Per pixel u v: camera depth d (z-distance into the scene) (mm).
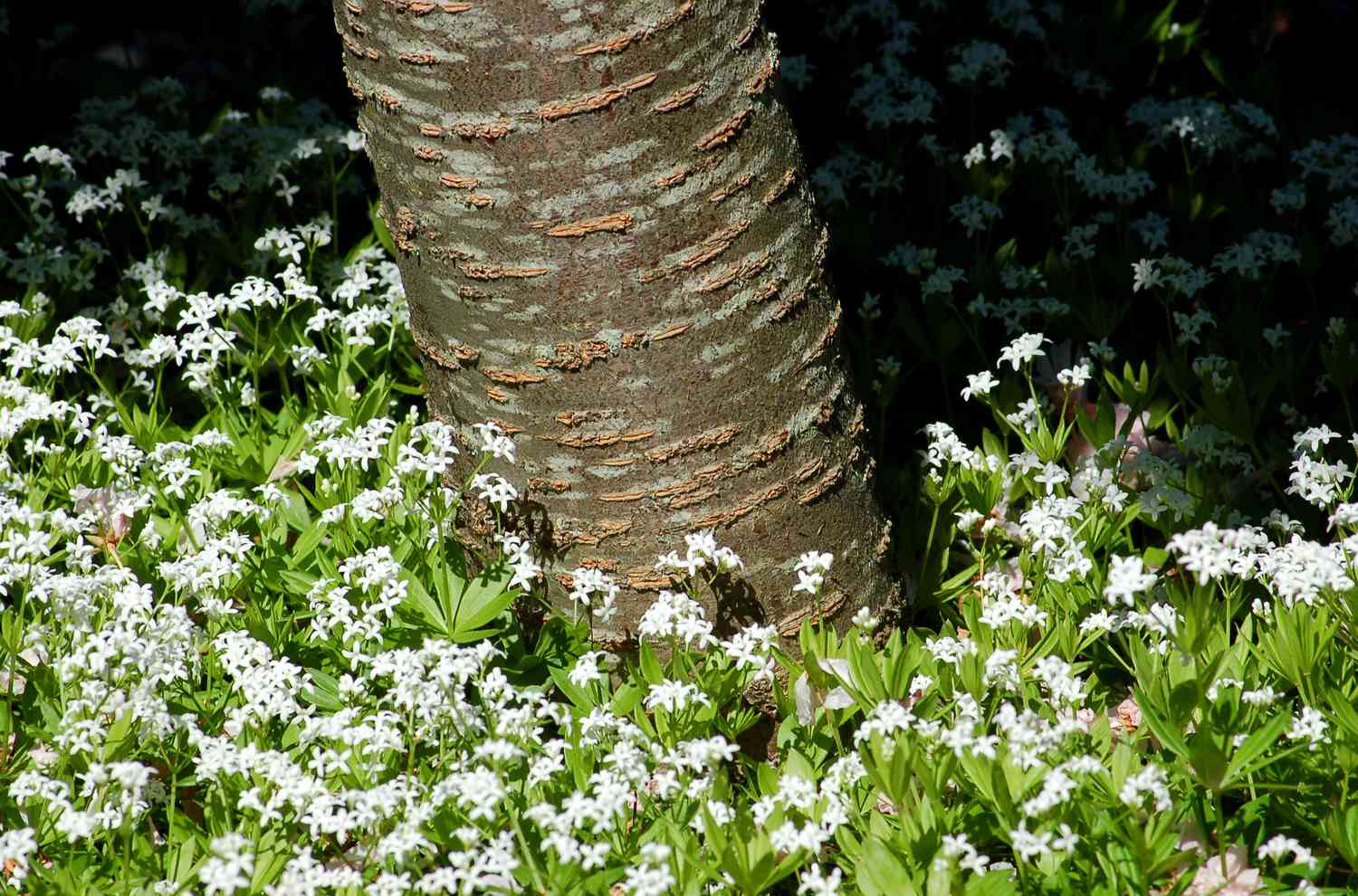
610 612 3533
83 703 3105
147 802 3184
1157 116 5836
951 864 2857
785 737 3447
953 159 5613
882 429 4598
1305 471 3652
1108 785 3021
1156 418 4414
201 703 3455
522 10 3008
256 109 6480
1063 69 6434
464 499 3709
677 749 3229
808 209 3486
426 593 3521
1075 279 5191
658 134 3137
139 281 5195
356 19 3213
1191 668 3160
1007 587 3537
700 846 3156
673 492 3434
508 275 3252
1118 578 2934
